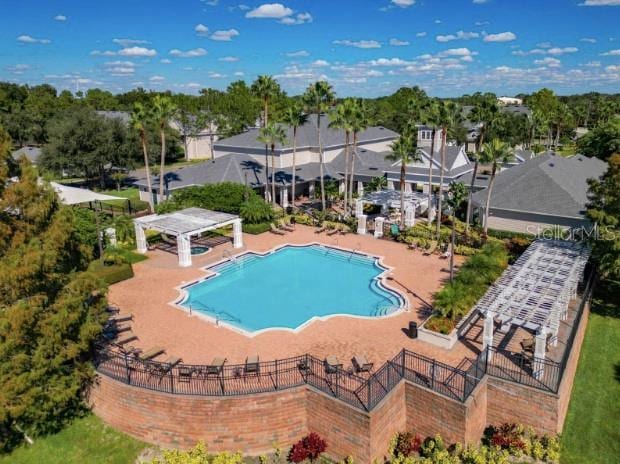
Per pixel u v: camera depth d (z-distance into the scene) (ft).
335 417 63.72
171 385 65.82
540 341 67.46
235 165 187.11
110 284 108.27
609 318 97.71
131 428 68.18
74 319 63.41
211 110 366.43
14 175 65.21
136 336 83.25
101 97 511.81
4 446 66.49
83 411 72.38
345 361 74.84
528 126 293.84
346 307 99.30
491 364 70.85
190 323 89.10
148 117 164.04
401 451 64.80
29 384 60.08
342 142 213.46
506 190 147.02
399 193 166.81
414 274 114.32
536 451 62.23
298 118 165.07
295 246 138.21
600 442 64.69
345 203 163.84
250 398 64.39
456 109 135.03
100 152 222.48
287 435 67.00
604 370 80.18
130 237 134.92
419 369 71.61
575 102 627.05
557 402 62.39
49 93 524.52
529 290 81.97
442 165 137.49
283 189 182.60
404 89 440.04
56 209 66.90
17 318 58.03
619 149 210.79
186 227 122.31
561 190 138.41
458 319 84.74
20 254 60.13
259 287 110.22
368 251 132.26
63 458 64.80
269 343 81.25
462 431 62.54
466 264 102.89
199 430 65.41
